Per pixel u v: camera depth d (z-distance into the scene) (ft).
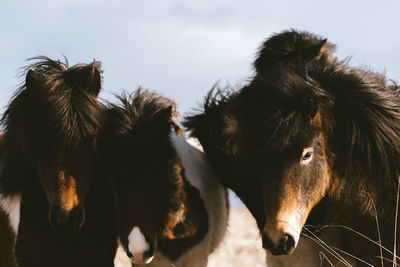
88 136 14.97
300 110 13.56
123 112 17.08
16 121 15.15
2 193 16.37
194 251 17.37
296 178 13.30
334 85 14.40
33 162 15.43
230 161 18.28
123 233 16.35
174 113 18.47
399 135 14.10
